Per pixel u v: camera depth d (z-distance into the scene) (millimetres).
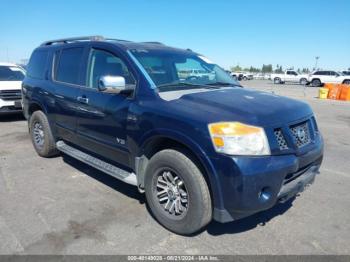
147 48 4137
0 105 9055
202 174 2967
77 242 3068
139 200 4023
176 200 3219
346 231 3385
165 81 3717
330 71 36562
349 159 6098
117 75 3891
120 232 3266
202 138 2824
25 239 3104
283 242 3150
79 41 4773
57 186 4445
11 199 4004
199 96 3340
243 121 2822
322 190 4484
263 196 2830
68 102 4621
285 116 3111
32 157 5789
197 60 4551
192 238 3184
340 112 13391
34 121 5695
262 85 38469
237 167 2680
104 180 4684
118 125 3697
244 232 3320
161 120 3152
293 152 2996
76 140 4699
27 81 5941
